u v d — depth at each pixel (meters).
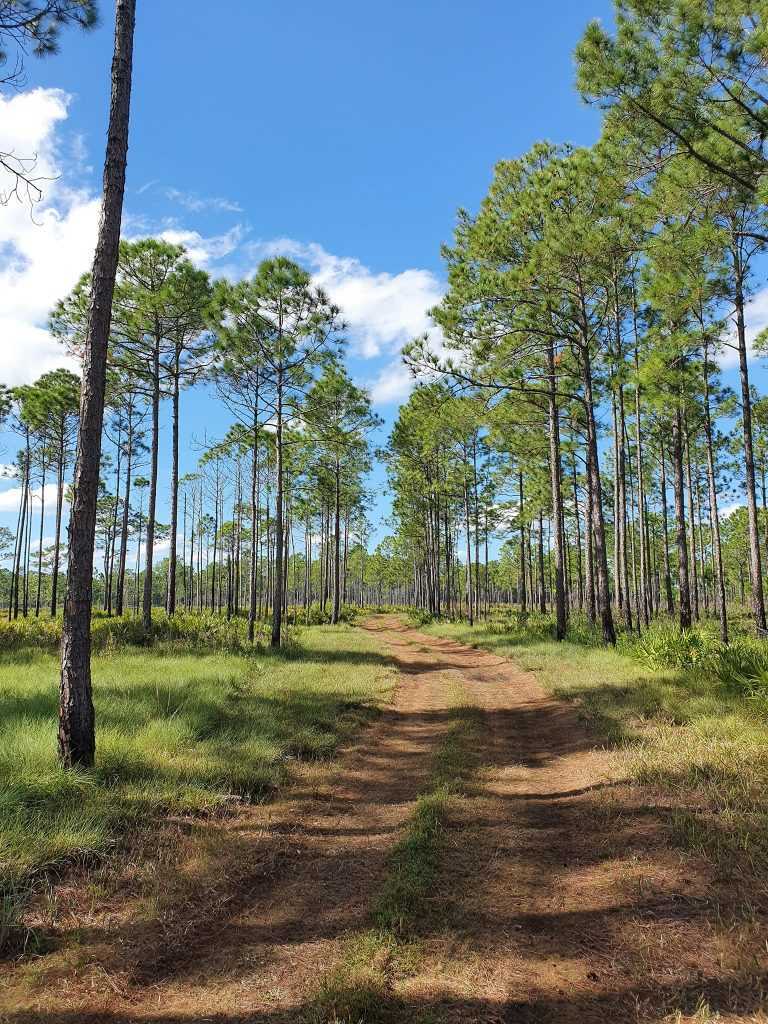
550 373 19.39
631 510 32.19
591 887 4.04
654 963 3.16
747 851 4.13
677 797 5.24
